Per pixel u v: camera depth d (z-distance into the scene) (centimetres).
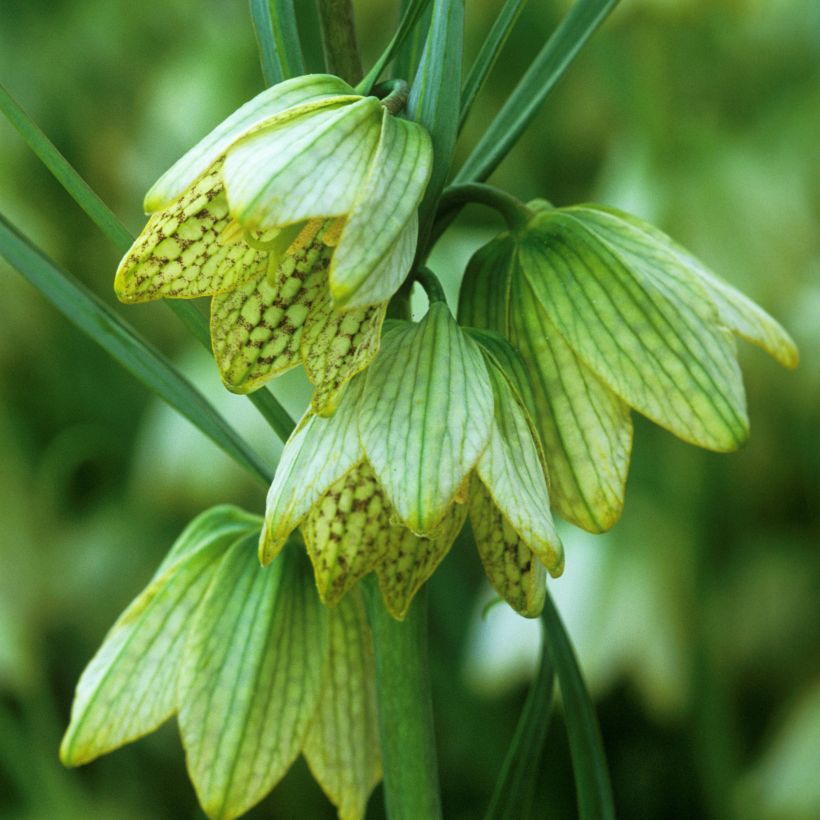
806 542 89
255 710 48
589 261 47
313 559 46
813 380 86
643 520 84
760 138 90
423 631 47
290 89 45
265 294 45
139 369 48
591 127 92
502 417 45
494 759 83
